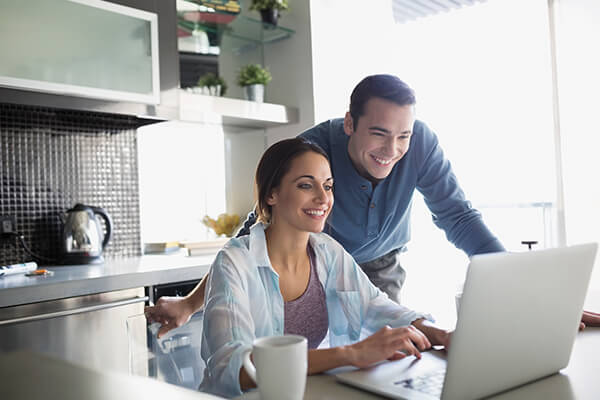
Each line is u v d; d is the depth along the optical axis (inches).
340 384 31.3
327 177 46.3
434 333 39.8
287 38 113.6
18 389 17.3
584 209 100.4
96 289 74.7
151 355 41.5
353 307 46.9
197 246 102.8
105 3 82.8
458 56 127.6
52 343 70.3
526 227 124.9
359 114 58.7
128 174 102.3
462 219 62.3
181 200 109.6
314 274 47.7
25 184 89.4
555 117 103.0
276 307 44.3
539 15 108.3
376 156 59.2
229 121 107.7
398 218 65.3
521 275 28.0
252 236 45.0
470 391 27.3
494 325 27.2
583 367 33.9
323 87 110.9
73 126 95.4
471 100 126.8
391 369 33.3
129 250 101.6
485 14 123.9
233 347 34.0
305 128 110.9
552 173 107.8
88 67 81.5
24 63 75.4
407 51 126.5
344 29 115.0
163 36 90.1
